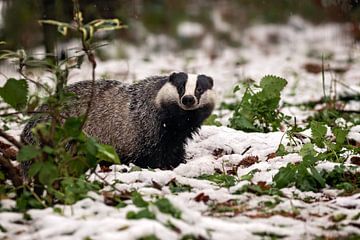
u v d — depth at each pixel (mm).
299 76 23938
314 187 10312
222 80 23422
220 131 14047
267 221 8656
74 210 8672
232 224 8281
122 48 28188
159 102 12594
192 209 9094
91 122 12523
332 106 17062
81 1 18359
